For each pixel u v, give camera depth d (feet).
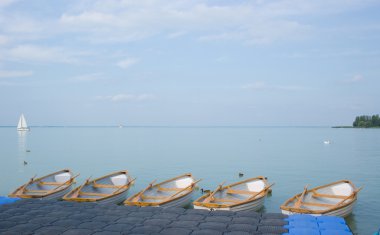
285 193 98.99
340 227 40.78
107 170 149.79
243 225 41.68
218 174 137.59
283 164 169.68
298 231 39.19
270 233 38.86
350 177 129.90
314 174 136.87
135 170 149.38
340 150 256.93
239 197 79.10
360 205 85.20
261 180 85.56
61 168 154.61
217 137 512.63
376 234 45.34
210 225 41.81
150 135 595.88
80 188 77.92
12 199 55.88
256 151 248.52
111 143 347.97
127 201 67.77
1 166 160.35
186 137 509.35
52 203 53.47
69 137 487.20
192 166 162.20
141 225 42.01
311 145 318.04
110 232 39.37
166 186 85.25
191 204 78.79
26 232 39.29
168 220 43.96
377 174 137.39
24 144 319.06
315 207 69.26
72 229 40.42
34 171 144.46
